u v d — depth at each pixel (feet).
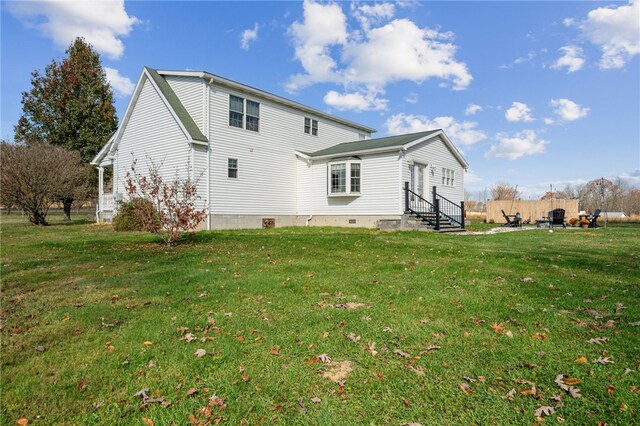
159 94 52.60
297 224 63.05
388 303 15.42
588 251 28.81
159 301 16.03
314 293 17.02
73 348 11.42
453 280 18.93
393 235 40.65
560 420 7.52
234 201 53.67
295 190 63.21
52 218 88.53
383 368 9.91
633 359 9.87
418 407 8.13
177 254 28.50
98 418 8.00
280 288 17.83
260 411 8.16
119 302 15.97
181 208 34.94
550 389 8.68
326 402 8.39
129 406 8.43
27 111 90.07
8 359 10.69
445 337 11.84
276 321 13.52
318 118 68.80
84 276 21.01
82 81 91.45
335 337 11.96
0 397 8.77
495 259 24.82
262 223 57.41
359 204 55.98
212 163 50.96
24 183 59.67
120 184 60.29
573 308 14.38
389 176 52.80
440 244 32.68
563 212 62.28
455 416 7.77
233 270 22.00
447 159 64.39
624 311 13.75
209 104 50.85
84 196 80.94
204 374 9.81
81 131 89.92
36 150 61.72
